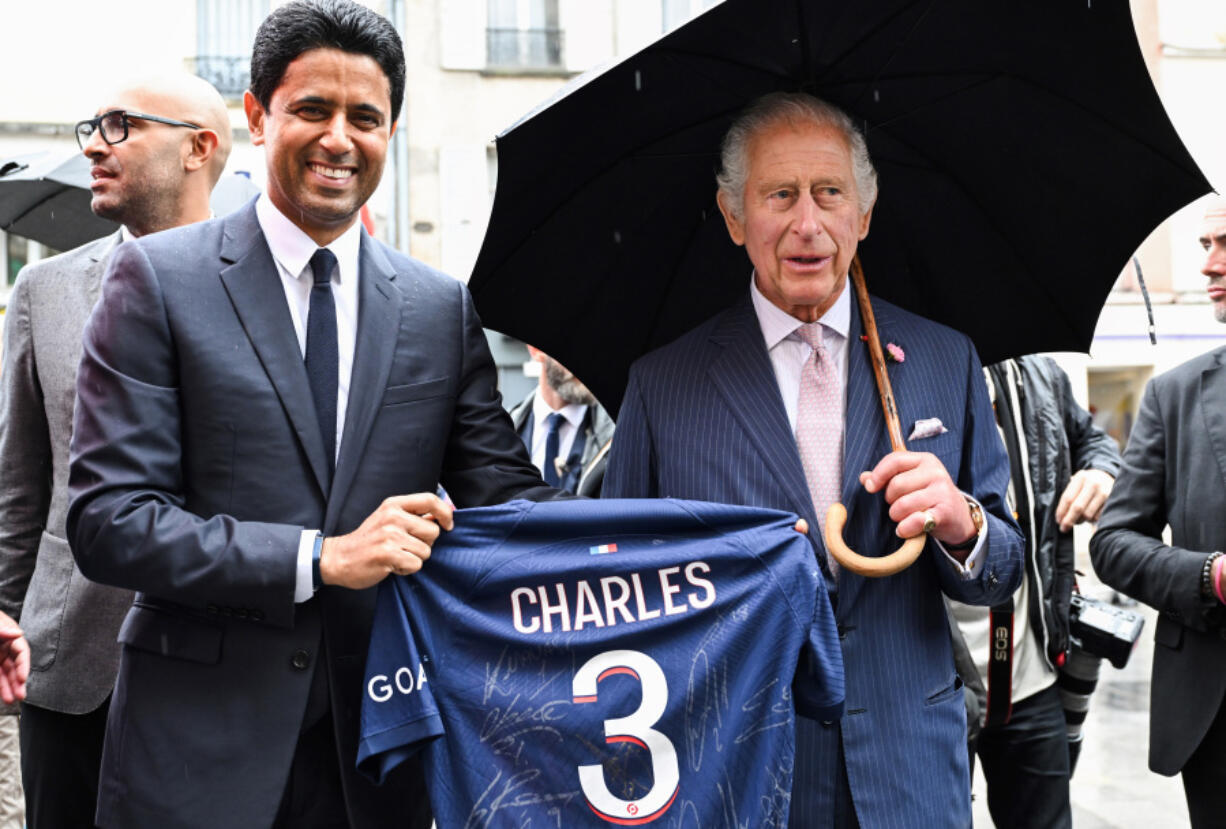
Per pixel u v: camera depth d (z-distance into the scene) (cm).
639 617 237
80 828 331
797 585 237
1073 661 432
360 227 272
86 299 329
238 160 1738
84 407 242
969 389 270
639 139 283
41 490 339
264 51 252
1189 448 354
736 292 312
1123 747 741
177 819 236
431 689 234
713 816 231
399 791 255
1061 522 408
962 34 266
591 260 299
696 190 300
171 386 245
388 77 258
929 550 259
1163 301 1908
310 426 249
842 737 248
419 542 233
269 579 230
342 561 231
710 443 263
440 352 269
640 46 249
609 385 317
